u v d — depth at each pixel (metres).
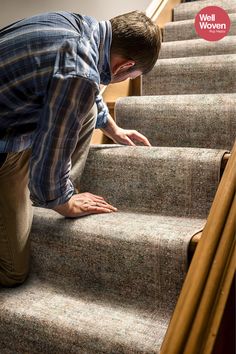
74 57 0.79
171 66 1.80
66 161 0.89
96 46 0.86
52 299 1.02
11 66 0.83
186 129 1.44
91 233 1.01
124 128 1.57
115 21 0.93
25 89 0.84
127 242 0.96
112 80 1.00
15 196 1.03
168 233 0.93
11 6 1.40
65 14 0.88
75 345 0.88
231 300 0.75
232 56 1.71
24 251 1.08
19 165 1.01
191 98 1.46
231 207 0.74
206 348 0.65
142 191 1.20
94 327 0.88
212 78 1.72
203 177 1.10
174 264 0.91
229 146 1.37
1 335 1.00
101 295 1.01
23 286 1.10
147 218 1.10
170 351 0.66
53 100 0.80
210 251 0.71
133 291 0.97
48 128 0.83
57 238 1.07
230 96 1.41
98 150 1.28
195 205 1.12
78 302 1.00
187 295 0.70
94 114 1.23
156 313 0.93
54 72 0.78
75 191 1.26
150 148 1.22
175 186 1.15
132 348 0.81
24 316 0.96
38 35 0.81
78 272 1.05
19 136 0.95
